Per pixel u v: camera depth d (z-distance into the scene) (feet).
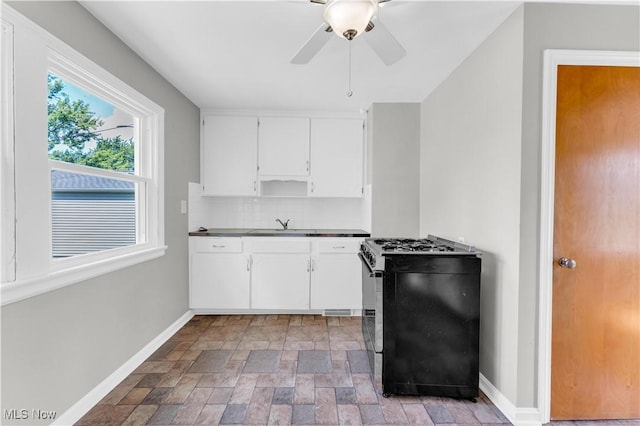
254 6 5.20
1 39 4.05
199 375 6.70
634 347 5.31
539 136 5.19
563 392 5.32
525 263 5.24
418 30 5.91
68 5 4.99
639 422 5.30
